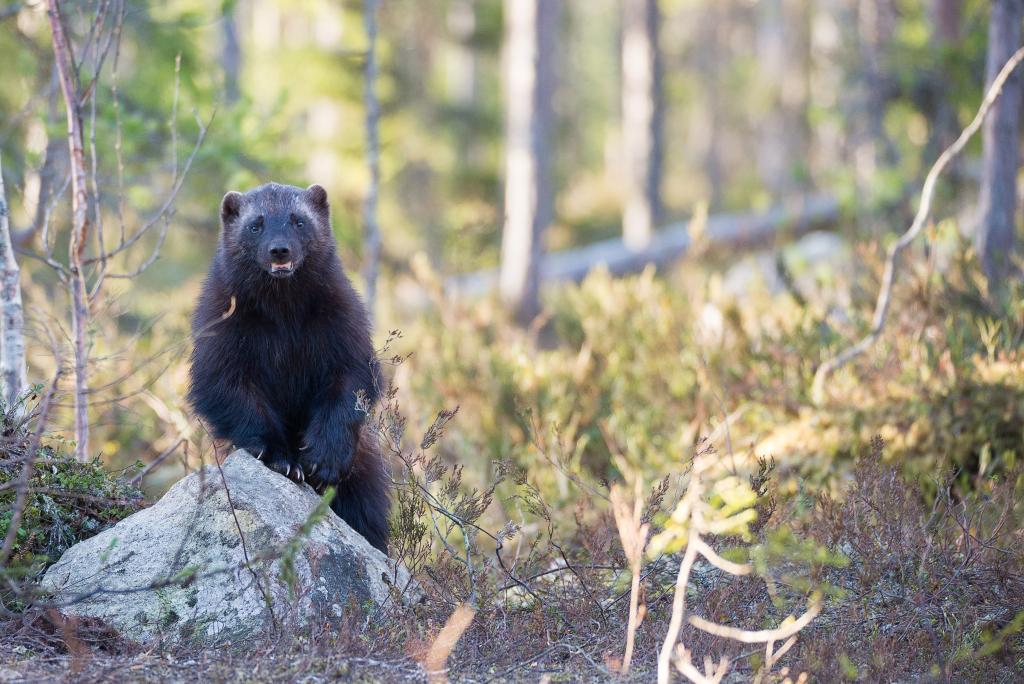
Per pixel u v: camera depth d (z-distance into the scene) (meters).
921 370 11.52
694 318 14.78
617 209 48.47
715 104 59.56
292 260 8.52
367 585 7.86
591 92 68.56
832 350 12.71
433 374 14.34
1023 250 15.07
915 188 21.30
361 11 29.28
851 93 25.83
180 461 10.65
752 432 11.90
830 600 8.16
